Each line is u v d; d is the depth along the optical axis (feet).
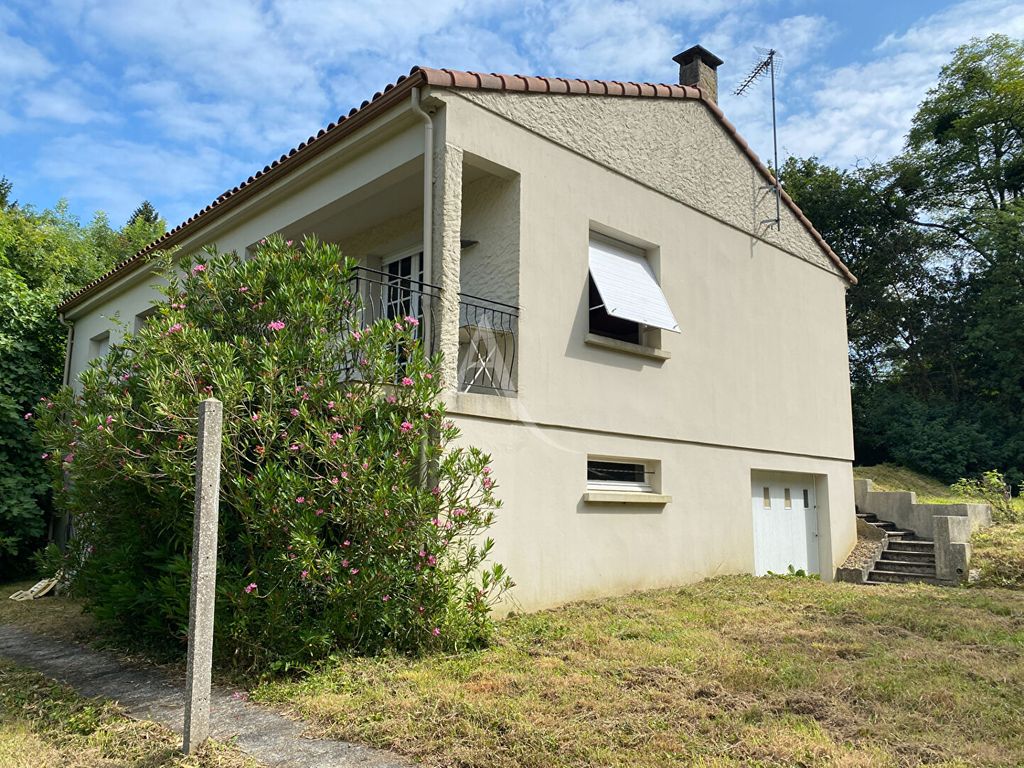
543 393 27.27
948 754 13.17
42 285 58.59
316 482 19.34
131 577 22.29
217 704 16.94
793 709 15.69
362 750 13.99
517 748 13.53
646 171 33.73
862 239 92.48
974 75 90.63
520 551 25.71
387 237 33.73
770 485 40.88
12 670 21.22
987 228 85.92
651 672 18.25
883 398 86.33
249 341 20.45
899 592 31.76
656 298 32.73
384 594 19.83
